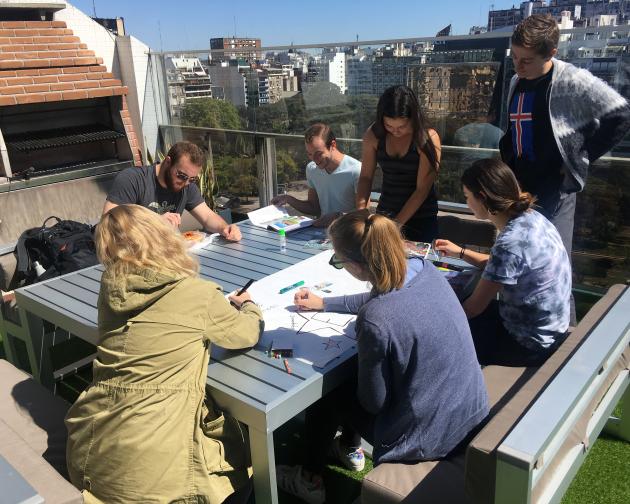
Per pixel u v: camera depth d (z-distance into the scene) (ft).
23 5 15.81
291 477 7.18
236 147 17.66
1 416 6.49
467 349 5.20
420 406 5.04
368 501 5.02
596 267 11.58
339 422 6.80
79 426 5.13
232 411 5.13
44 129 16.12
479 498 4.23
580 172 8.76
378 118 9.39
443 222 10.00
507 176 6.39
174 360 5.03
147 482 4.83
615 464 7.41
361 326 4.99
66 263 9.53
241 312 5.85
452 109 12.37
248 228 10.22
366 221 5.10
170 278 5.15
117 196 9.73
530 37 8.27
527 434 3.91
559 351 5.68
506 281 6.29
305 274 7.62
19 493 3.66
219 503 5.13
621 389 6.36
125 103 17.13
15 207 13.97
